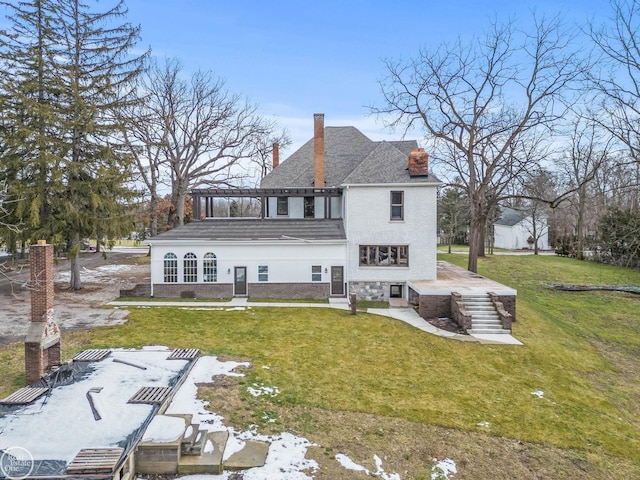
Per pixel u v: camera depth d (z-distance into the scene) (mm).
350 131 33281
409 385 12844
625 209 32188
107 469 6848
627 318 22703
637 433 11172
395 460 8883
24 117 21875
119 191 24141
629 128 17656
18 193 20531
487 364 14930
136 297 23062
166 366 12195
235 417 9883
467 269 30812
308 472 8102
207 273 23547
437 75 31312
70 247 23375
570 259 39125
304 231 25109
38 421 8531
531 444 10023
